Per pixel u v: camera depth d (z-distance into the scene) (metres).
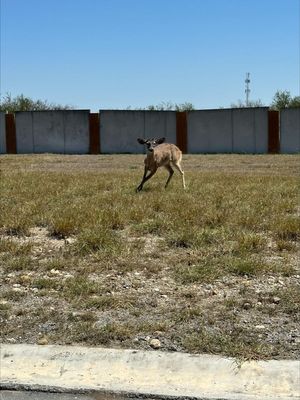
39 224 9.14
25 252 7.19
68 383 4.01
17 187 13.79
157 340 4.52
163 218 9.12
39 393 3.95
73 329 4.78
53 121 36.94
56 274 6.32
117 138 36.66
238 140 35.75
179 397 3.82
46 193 12.49
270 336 4.57
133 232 8.41
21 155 33.84
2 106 45.94
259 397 3.78
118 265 6.61
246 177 17.05
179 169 14.52
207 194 12.30
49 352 4.38
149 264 6.63
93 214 9.22
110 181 15.52
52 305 5.35
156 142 13.86
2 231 8.65
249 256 6.86
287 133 34.91
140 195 12.12
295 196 12.18
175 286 5.87
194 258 6.80
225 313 5.07
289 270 6.33
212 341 4.48
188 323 4.87
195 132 36.34
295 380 3.96
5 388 4.00
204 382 4.00
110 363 4.25
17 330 4.80
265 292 5.62
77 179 16.16
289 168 22.81
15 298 5.54
